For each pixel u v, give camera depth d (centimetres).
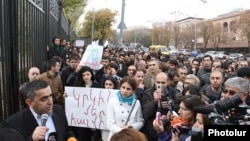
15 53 662
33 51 951
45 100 327
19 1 731
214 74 586
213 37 6944
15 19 667
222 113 273
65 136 366
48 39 1370
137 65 1016
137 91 528
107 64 916
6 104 587
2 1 579
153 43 9269
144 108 489
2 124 327
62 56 1299
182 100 361
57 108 369
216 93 589
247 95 421
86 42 4300
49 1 1452
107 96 581
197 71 1004
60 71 922
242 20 5575
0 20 568
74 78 775
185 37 7919
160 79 528
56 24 2044
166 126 420
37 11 1050
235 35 7000
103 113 584
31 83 333
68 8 3966
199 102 355
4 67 592
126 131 221
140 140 217
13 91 631
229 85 411
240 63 1144
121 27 2081
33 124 331
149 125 482
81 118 591
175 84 719
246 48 6850
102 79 779
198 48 7531
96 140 610
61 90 684
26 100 336
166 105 478
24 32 792
